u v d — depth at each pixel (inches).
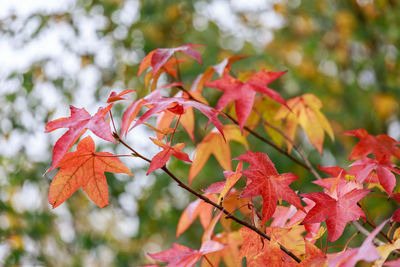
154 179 190.7
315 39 204.4
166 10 190.9
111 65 185.0
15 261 175.9
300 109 77.9
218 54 195.5
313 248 44.4
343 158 176.7
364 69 197.8
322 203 46.1
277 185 46.9
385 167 51.4
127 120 51.4
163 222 196.9
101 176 51.1
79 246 193.6
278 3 212.1
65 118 46.2
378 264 42.8
